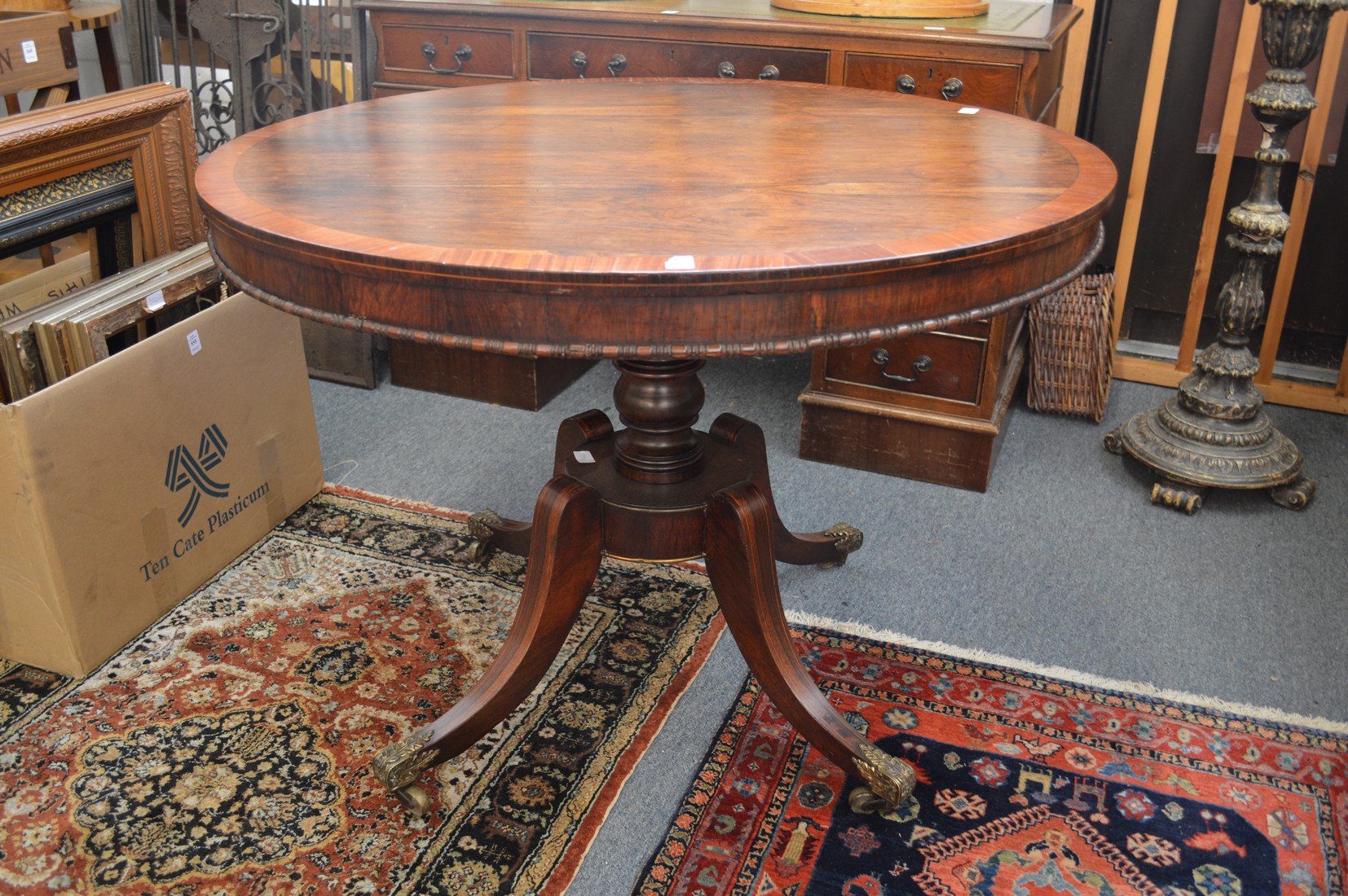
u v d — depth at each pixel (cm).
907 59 230
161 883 145
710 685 184
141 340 199
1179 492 238
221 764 165
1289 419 281
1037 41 217
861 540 218
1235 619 203
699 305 114
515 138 171
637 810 158
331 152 161
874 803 156
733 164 156
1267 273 294
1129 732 174
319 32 312
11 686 180
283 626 197
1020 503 243
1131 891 144
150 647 190
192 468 200
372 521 231
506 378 283
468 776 163
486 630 197
